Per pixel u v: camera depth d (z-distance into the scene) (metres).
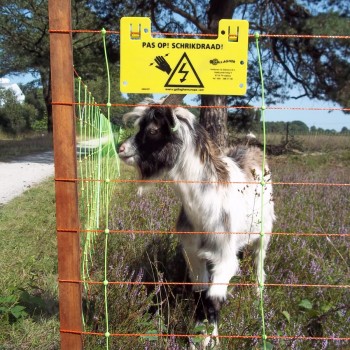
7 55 26.39
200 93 2.27
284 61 16.34
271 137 21.36
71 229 2.30
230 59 2.26
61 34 2.17
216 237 3.23
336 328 3.05
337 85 15.34
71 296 2.35
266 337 2.59
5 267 4.37
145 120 3.14
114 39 15.64
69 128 2.23
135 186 7.45
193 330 2.86
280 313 3.27
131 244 4.32
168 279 3.87
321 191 7.21
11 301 3.40
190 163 3.15
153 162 3.16
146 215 5.13
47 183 10.20
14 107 37.28
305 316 3.25
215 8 13.90
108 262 4.06
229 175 3.44
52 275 4.24
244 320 3.03
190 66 2.25
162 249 4.20
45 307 3.54
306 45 15.12
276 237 4.66
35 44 22.67
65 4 2.15
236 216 3.38
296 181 9.11
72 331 2.38
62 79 2.19
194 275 3.47
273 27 14.52
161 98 3.23
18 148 19.89
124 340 2.83
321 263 4.08
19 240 5.37
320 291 3.48
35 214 6.80
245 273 3.74
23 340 3.13
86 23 19.23
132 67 2.25
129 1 15.41
